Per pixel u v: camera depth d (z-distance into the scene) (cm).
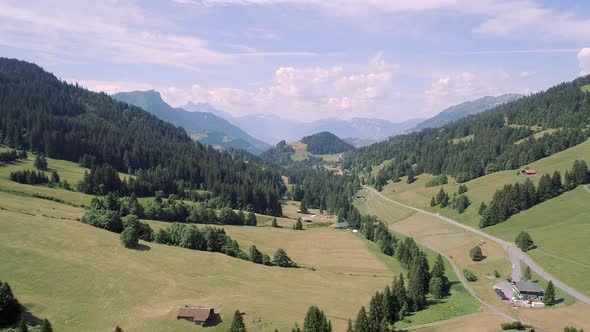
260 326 9206
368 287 12875
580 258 13662
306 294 11625
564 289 11956
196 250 13962
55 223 13038
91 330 8275
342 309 10731
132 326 8662
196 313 9162
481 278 13825
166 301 10000
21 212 13712
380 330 8731
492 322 9800
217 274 12300
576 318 10012
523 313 10531
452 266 15450
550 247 15138
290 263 14625
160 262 12238
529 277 12662
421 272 12325
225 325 9169
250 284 11950
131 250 12619
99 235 13012
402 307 10800
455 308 11138
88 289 9825
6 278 9400
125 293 10012
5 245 10756
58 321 8350
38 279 9681
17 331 6925
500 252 15800
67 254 11244
